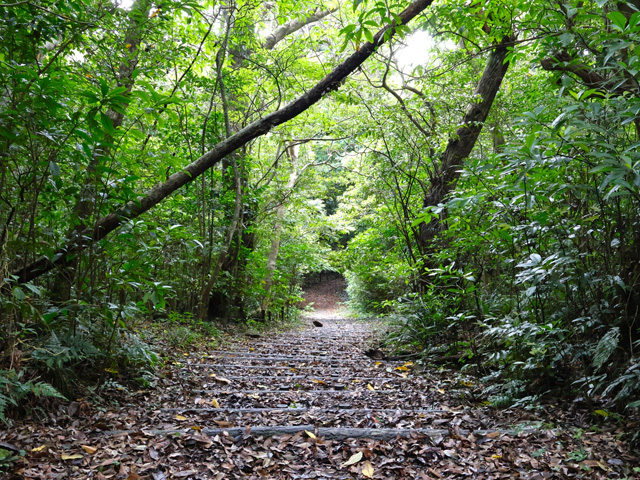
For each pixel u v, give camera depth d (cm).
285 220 1266
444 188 683
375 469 223
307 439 255
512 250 376
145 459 225
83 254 331
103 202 335
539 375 335
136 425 279
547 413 293
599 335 306
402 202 738
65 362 329
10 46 310
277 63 845
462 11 463
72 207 371
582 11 327
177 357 502
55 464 215
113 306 341
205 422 288
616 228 303
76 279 338
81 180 341
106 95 268
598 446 235
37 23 321
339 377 450
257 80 932
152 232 344
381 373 472
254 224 958
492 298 421
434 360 500
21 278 333
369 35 342
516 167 322
